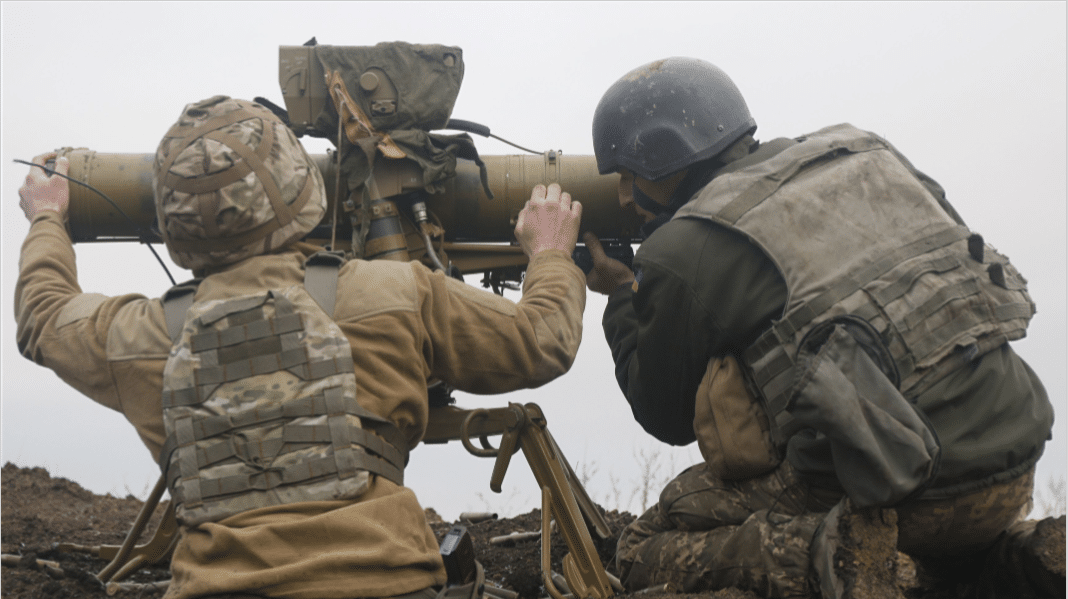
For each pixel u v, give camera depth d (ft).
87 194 10.51
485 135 10.94
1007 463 7.30
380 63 10.52
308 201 7.63
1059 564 7.29
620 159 9.11
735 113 9.05
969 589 8.35
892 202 7.82
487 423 9.62
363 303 7.22
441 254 10.88
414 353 7.29
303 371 6.79
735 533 7.69
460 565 7.02
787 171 7.93
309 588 6.22
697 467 8.69
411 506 6.91
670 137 8.82
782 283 7.64
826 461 7.30
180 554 6.61
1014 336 7.60
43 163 10.44
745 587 7.58
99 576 10.09
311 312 7.00
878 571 6.91
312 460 6.60
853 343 6.72
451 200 10.90
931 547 7.91
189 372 6.78
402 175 10.46
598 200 10.73
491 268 11.21
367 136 10.27
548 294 8.75
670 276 7.89
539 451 9.55
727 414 7.84
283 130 7.70
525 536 12.59
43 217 9.24
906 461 6.59
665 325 8.02
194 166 7.17
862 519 6.95
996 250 8.15
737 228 7.70
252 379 6.76
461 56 10.84
